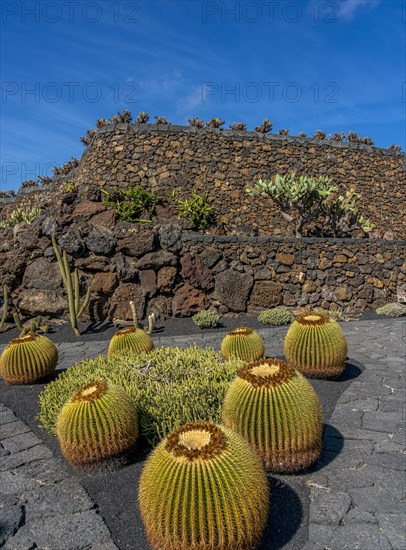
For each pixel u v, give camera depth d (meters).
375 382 6.17
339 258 13.47
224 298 12.25
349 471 3.72
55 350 6.86
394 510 3.15
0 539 2.94
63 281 11.32
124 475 3.75
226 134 16.75
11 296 11.38
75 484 3.64
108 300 11.56
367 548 2.76
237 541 2.54
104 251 11.67
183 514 2.49
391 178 19.30
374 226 18.23
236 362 5.59
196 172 16.17
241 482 2.57
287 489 3.47
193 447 2.71
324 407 5.23
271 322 11.35
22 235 11.70
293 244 13.02
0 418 5.21
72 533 2.99
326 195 14.43
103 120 17.25
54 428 4.57
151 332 10.61
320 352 6.16
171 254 12.00
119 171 15.69
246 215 16.31
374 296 13.84
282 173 17.16
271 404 3.58
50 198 17.61
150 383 4.94
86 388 4.02
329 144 18.17
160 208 14.80
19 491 3.54
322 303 13.17
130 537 2.96
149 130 16.06
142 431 4.23
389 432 4.49
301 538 2.89
